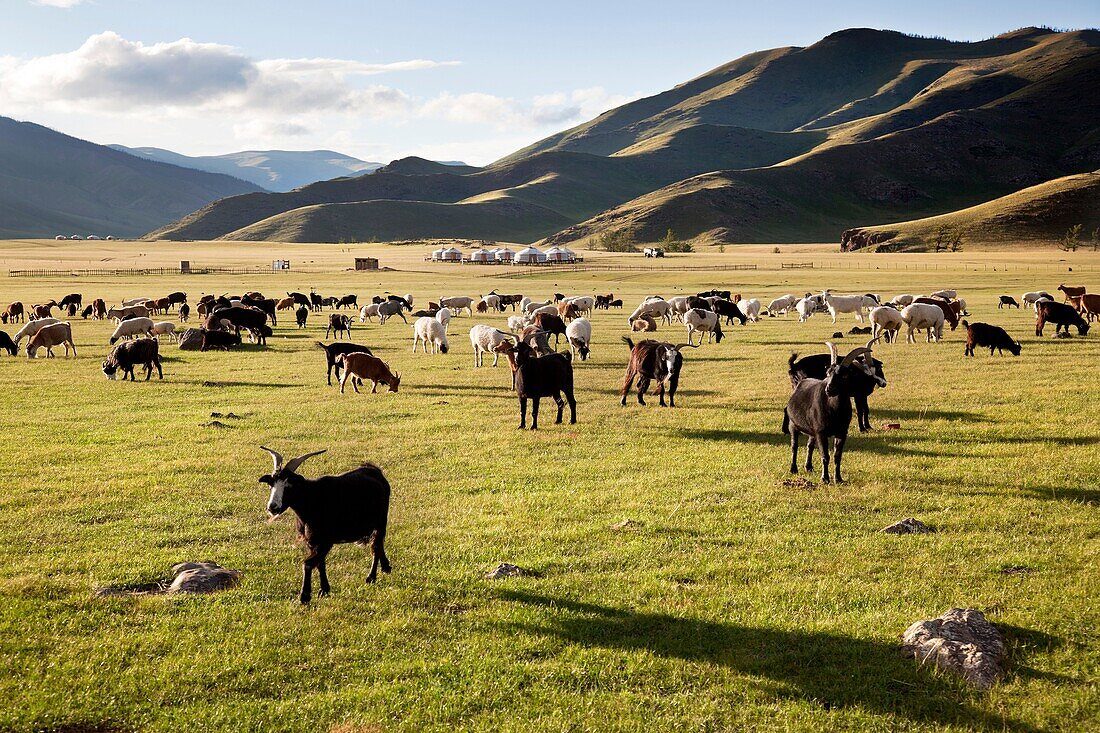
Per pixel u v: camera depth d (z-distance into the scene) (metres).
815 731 6.81
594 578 10.04
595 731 6.85
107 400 23.48
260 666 7.94
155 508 12.99
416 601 9.48
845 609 9.05
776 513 12.39
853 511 12.42
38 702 7.19
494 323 50.25
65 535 11.68
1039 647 8.03
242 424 19.81
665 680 7.62
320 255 186.75
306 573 9.43
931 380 24.38
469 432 18.81
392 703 7.26
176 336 41.22
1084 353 29.70
